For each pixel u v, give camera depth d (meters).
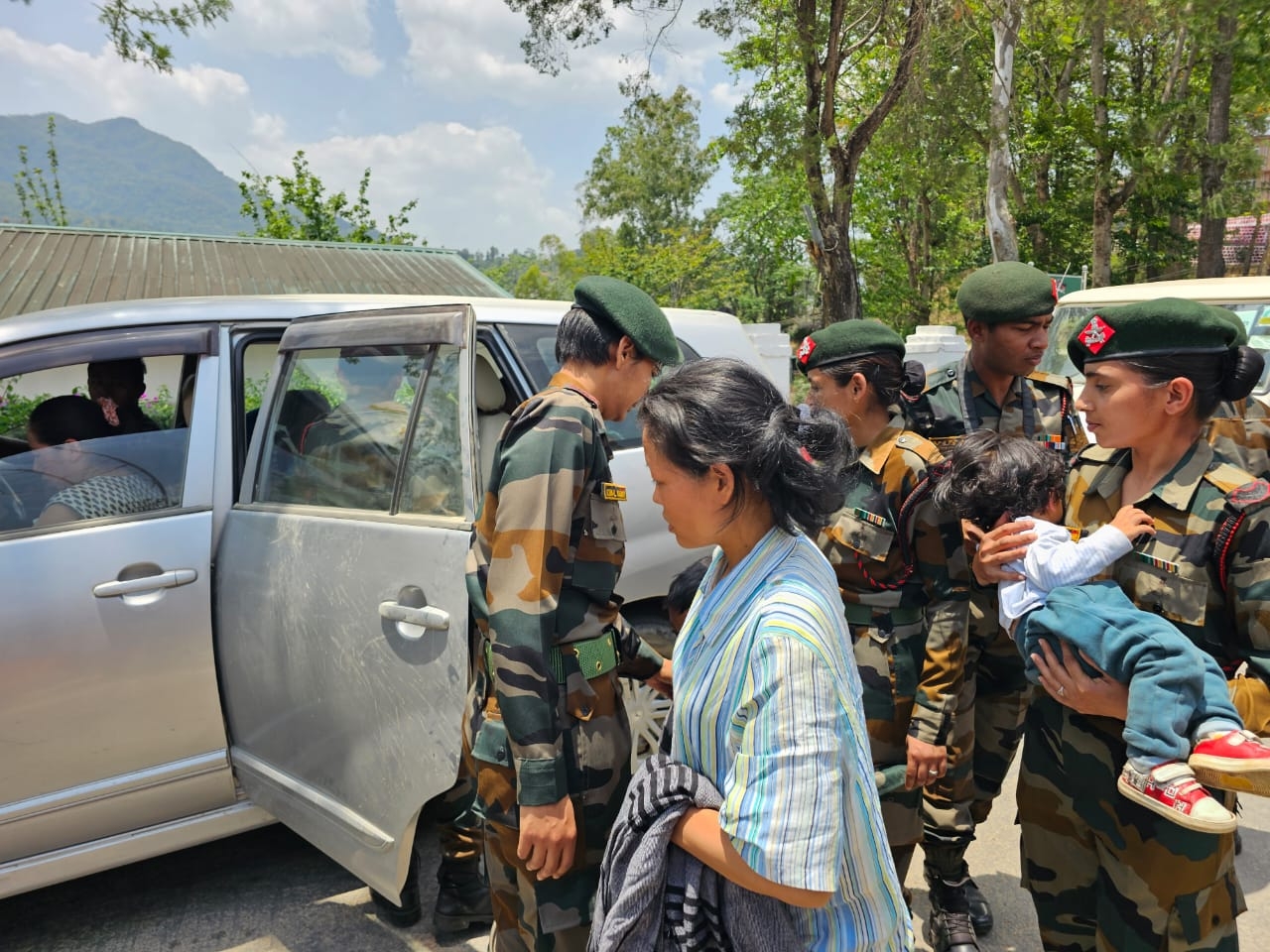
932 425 2.81
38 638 2.30
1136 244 23.81
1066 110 19.62
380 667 2.13
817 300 34.34
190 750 2.54
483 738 1.75
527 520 1.60
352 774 2.22
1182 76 19.41
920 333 11.41
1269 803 3.38
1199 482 1.64
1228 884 1.68
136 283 10.13
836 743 1.10
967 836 2.43
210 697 2.55
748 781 1.10
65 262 10.63
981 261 25.25
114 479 2.53
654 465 1.25
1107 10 12.86
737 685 1.16
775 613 1.14
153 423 2.74
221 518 2.63
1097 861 1.84
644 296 1.83
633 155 47.53
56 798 2.35
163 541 2.51
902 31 12.11
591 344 1.79
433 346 2.18
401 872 2.13
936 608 2.12
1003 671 2.59
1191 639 1.62
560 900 1.69
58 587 2.34
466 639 1.96
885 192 24.92
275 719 2.43
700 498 1.23
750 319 38.59
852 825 1.16
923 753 2.10
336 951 2.50
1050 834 1.88
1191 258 24.28
